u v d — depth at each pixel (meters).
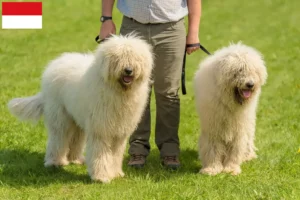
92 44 24.45
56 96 9.72
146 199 8.10
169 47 9.70
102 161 9.07
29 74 19.12
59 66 9.74
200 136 9.94
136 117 9.09
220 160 9.82
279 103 15.66
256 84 9.09
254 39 25.44
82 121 9.20
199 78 9.77
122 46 8.45
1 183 9.05
